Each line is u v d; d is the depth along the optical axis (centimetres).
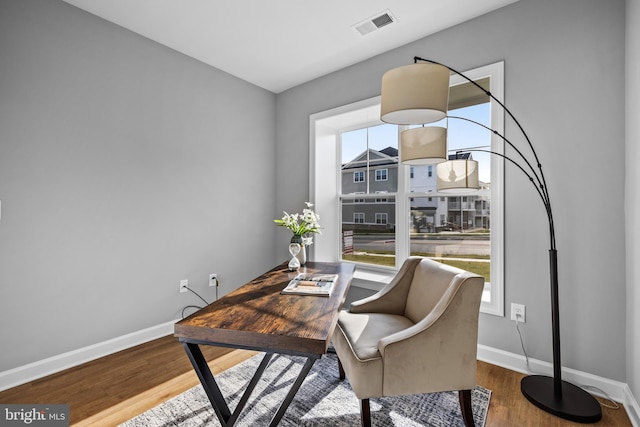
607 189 188
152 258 274
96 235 241
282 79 348
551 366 205
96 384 205
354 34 262
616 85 185
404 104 150
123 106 255
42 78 215
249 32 261
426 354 149
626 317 182
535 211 211
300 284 198
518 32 218
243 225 349
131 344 260
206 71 313
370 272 330
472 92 257
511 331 221
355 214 354
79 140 232
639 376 162
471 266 270
